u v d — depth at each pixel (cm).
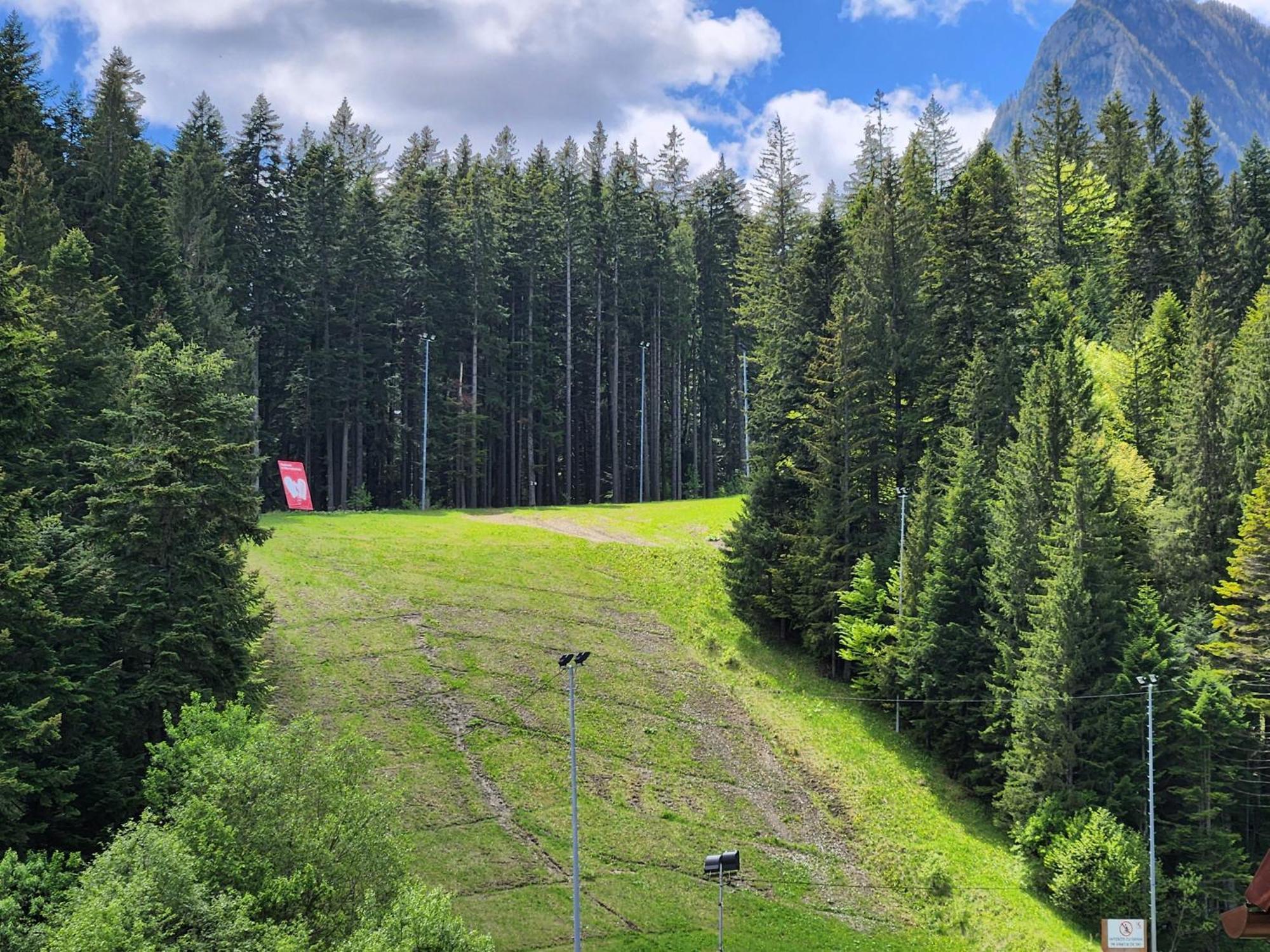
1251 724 4209
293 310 7675
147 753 2831
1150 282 7588
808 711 4662
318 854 2159
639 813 3741
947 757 4450
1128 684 3938
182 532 2972
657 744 4162
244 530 3095
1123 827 3684
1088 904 3581
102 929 1744
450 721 4056
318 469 8012
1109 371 6088
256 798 2191
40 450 2995
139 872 1916
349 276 7631
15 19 6178
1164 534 4666
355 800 2322
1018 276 5856
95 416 3822
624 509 7175
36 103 6244
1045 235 8138
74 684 2642
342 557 5419
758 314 7362
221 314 6119
